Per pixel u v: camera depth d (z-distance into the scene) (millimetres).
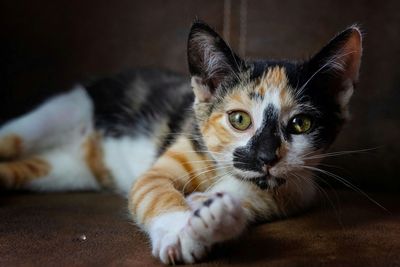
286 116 295
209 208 233
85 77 425
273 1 409
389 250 252
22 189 385
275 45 409
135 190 304
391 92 394
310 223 302
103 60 426
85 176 406
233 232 243
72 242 264
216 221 232
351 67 313
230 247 256
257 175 287
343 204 349
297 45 406
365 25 395
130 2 423
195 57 316
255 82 304
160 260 241
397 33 391
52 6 418
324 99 309
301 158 294
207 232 234
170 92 396
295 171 298
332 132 316
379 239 269
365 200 362
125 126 395
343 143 400
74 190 403
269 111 293
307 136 298
